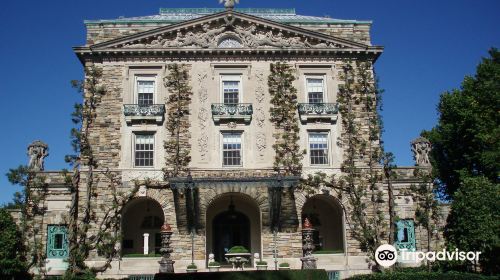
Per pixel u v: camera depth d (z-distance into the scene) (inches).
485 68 1743.4
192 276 1108.5
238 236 1579.7
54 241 1417.3
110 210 1416.1
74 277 1269.7
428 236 1446.9
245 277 1127.0
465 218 1269.7
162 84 1540.4
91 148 1478.8
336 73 1583.4
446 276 1114.7
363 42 1627.7
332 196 1481.3
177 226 1425.9
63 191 1440.7
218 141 1501.0
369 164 1502.2
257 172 1478.8
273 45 1577.3
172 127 1494.8
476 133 1689.2
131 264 1405.0
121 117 1508.4
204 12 1840.6
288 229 1444.4
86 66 1542.8
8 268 1252.5
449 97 1838.1
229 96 1551.4
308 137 1529.3
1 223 1294.3
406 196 1505.9
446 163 1916.8
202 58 1562.5
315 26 1631.4
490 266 1221.7
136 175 1464.1
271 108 1526.8
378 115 1537.9
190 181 1352.1
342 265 1435.8
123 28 1587.1
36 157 1473.9
